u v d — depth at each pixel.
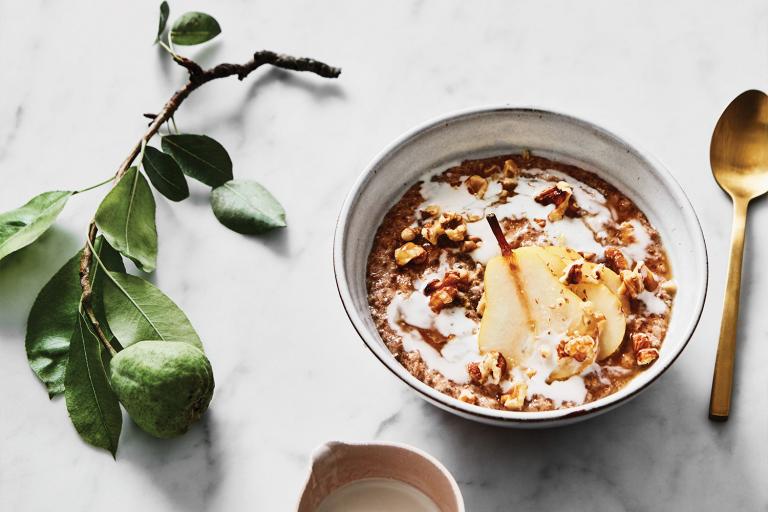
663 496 0.57
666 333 0.56
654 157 0.58
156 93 0.69
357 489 0.55
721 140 0.64
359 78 0.69
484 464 0.58
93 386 0.58
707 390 0.59
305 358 0.61
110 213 0.60
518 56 0.69
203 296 0.63
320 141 0.67
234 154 0.67
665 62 0.68
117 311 0.59
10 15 0.72
